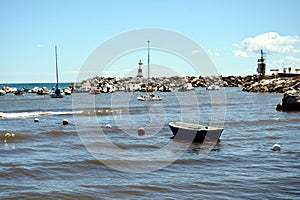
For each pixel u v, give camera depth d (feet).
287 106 166.81
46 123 118.01
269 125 110.83
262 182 47.57
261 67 456.86
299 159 61.46
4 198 41.86
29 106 199.21
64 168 55.88
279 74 428.56
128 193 43.86
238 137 86.38
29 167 56.29
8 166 56.85
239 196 42.09
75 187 46.19
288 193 42.98
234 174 51.83
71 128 104.83
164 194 43.29
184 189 45.06
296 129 100.94
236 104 216.74
